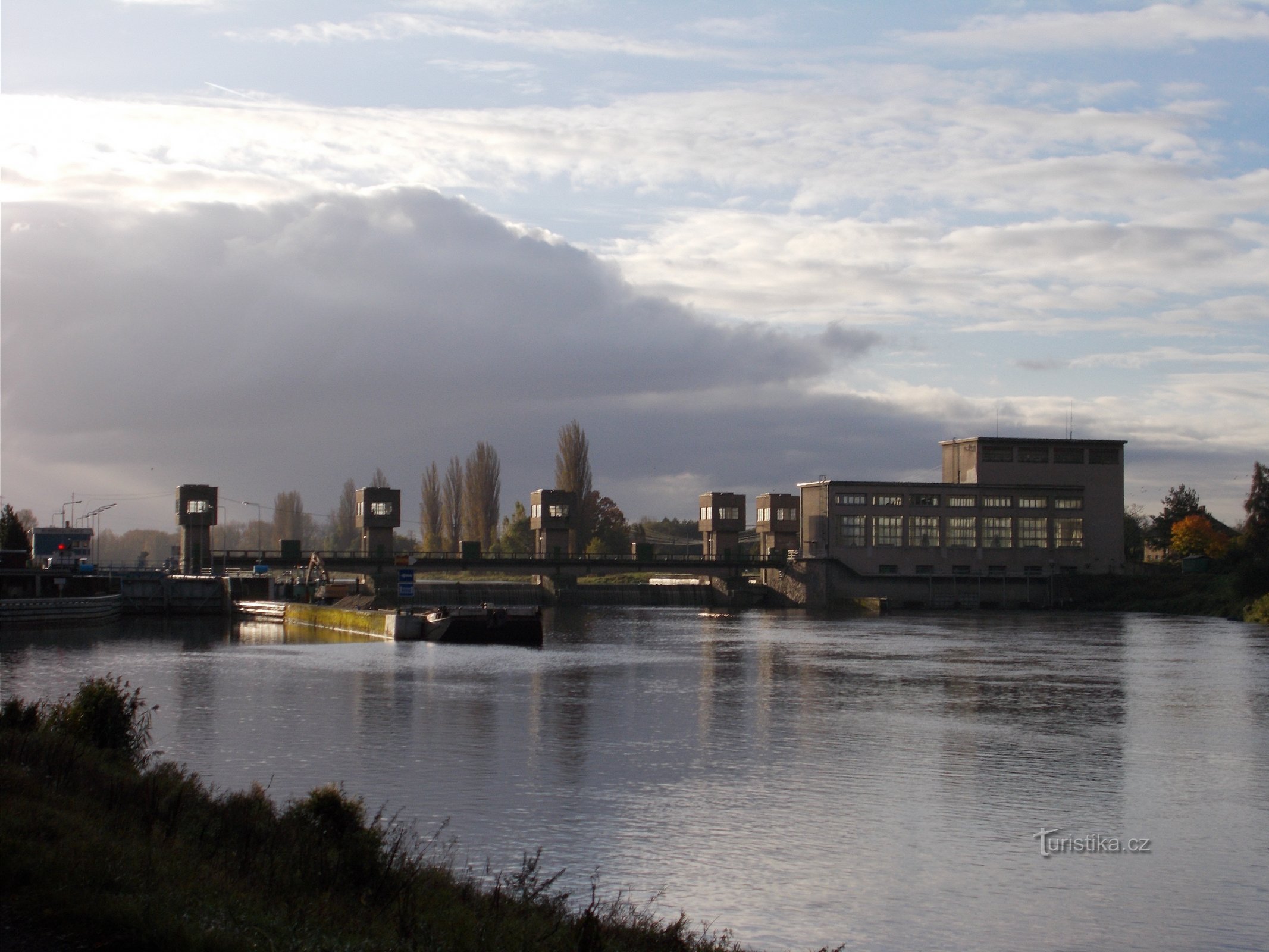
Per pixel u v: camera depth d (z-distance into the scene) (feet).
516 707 234.79
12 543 531.50
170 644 396.16
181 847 80.43
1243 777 171.32
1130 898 115.55
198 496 632.38
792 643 422.41
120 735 131.03
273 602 606.96
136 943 59.31
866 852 128.88
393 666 321.11
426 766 169.37
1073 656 367.86
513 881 109.81
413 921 71.67
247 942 60.59
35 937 59.36
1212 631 490.90
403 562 646.74
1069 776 170.50
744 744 193.26
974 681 292.20
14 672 290.76
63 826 78.02
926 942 102.94
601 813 142.61
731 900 111.86
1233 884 120.26
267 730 199.62
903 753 186.91
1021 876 121.90
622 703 244.01
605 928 81.30
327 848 86.53
